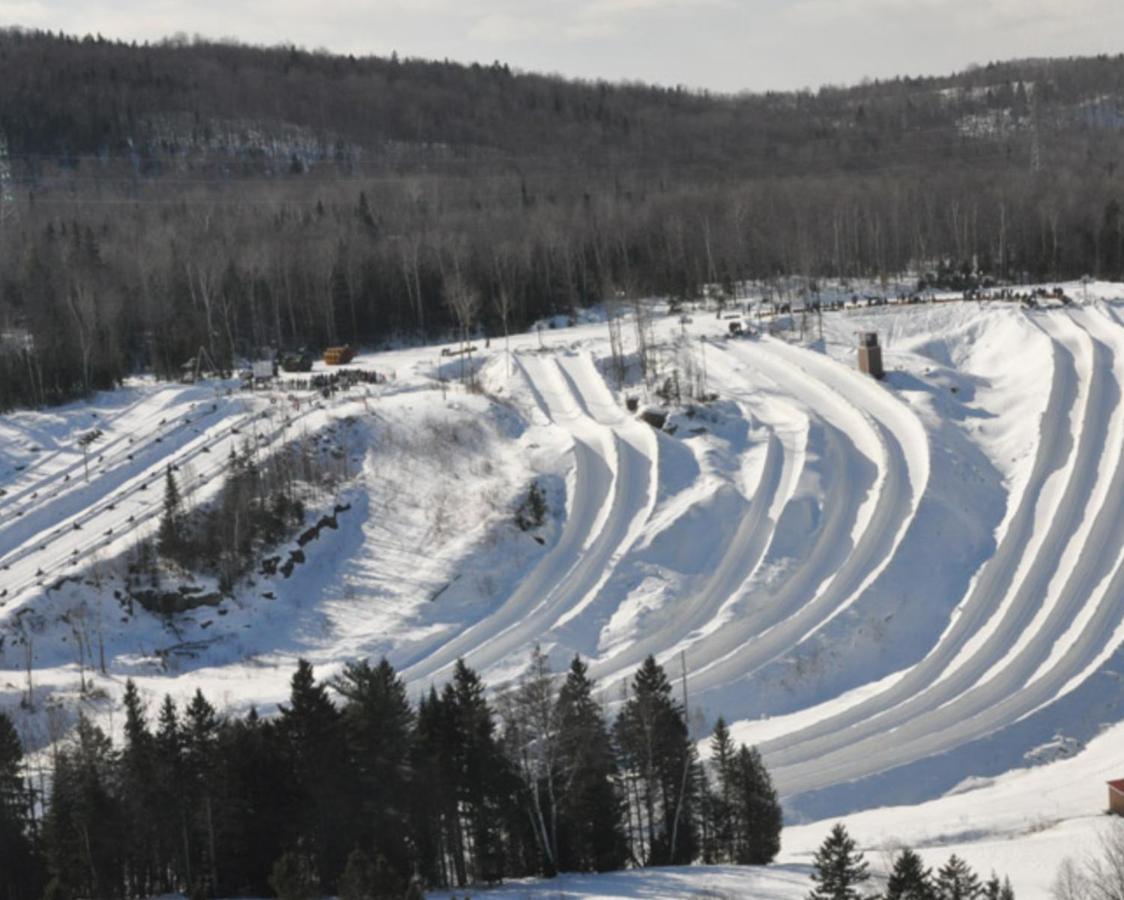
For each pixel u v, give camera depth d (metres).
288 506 162.50
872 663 142.62
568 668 139.88
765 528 159.50
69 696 131.12
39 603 146.50
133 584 152.00
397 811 95.12
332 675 135.38
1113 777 117.81
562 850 100.81
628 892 90.38
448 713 100.31
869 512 161.62
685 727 105.00
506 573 155.12
